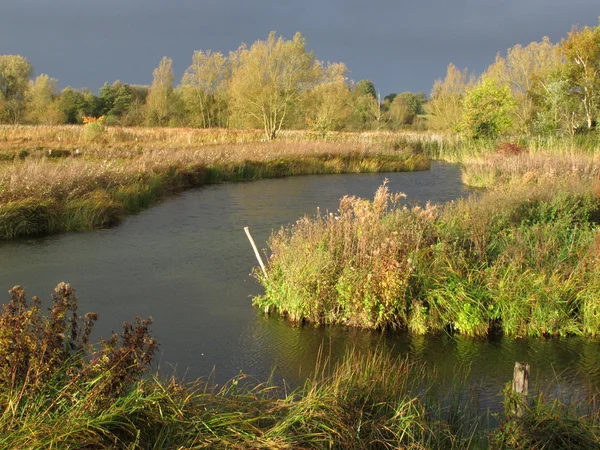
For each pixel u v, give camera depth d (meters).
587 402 5.43
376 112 72.81
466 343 7.10
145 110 65.88
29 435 3.61
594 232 9.43
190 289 9.20
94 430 3.77
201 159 25.73
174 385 4.46
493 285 7.67
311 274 7.82
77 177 16.47
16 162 21.42
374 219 8.55
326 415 4.25
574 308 7.68
